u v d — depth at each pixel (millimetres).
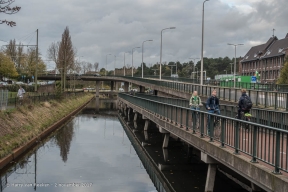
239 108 14812
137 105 35406
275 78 88500
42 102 35281
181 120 15836
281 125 13883
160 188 13570
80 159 18875
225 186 12898
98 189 13281
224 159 10250
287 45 87812
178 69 170500
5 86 43781
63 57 67812
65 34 68062
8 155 16953
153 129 31609
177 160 18219
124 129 33312
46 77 93562
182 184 13836
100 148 22562
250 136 9906
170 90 42906
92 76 100750
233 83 53844
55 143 24203
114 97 120438
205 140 12023
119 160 18844
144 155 20141
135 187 13695
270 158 8812
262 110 15805
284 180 7105
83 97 78625
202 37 35281
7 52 89562
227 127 10672
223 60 156000
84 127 34438
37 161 18141
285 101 20422
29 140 21797
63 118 37844
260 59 97500
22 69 89000
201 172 15938
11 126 20641
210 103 14586
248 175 8695
